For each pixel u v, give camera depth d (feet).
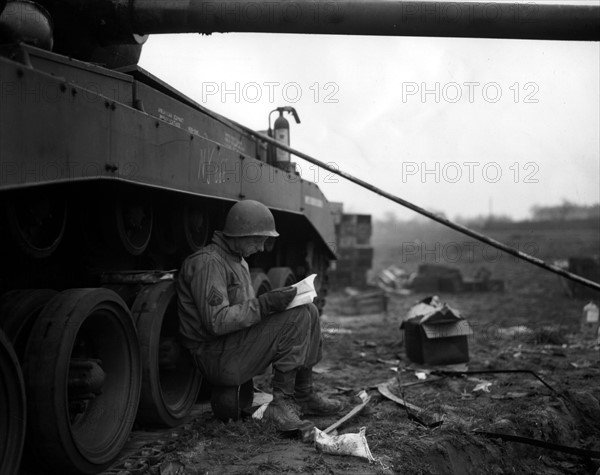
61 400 10.19
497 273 87.81
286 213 22.49
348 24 14.52
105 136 10.46
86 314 10.85
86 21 14.52
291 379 14.03
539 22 14.49
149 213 14.70
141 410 13.38
